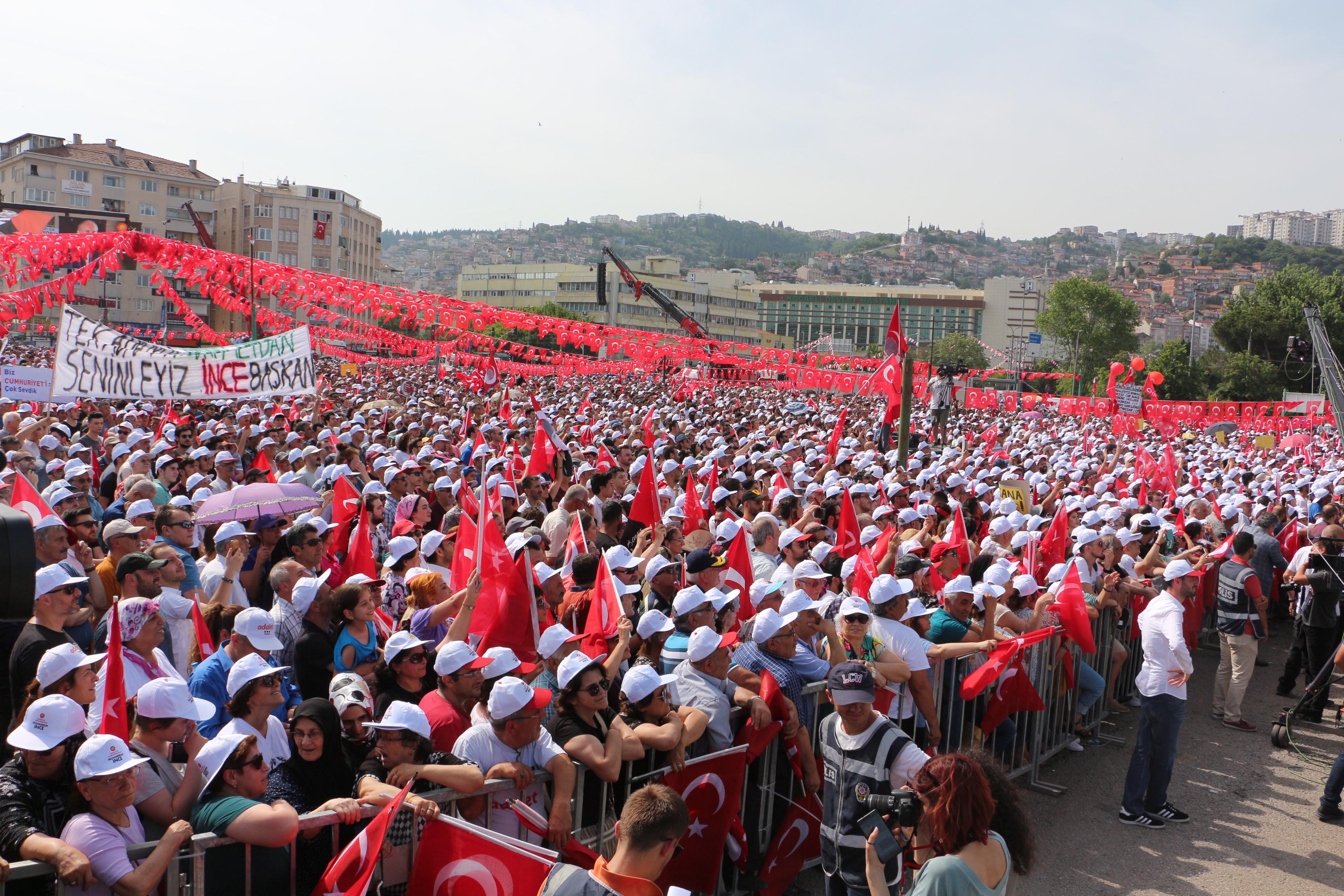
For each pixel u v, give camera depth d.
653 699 4.78
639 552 9.24
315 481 12.26
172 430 14.92
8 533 4.28
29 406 17.33
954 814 3.31
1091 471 20.69
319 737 4.21
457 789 3.94
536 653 5.44
